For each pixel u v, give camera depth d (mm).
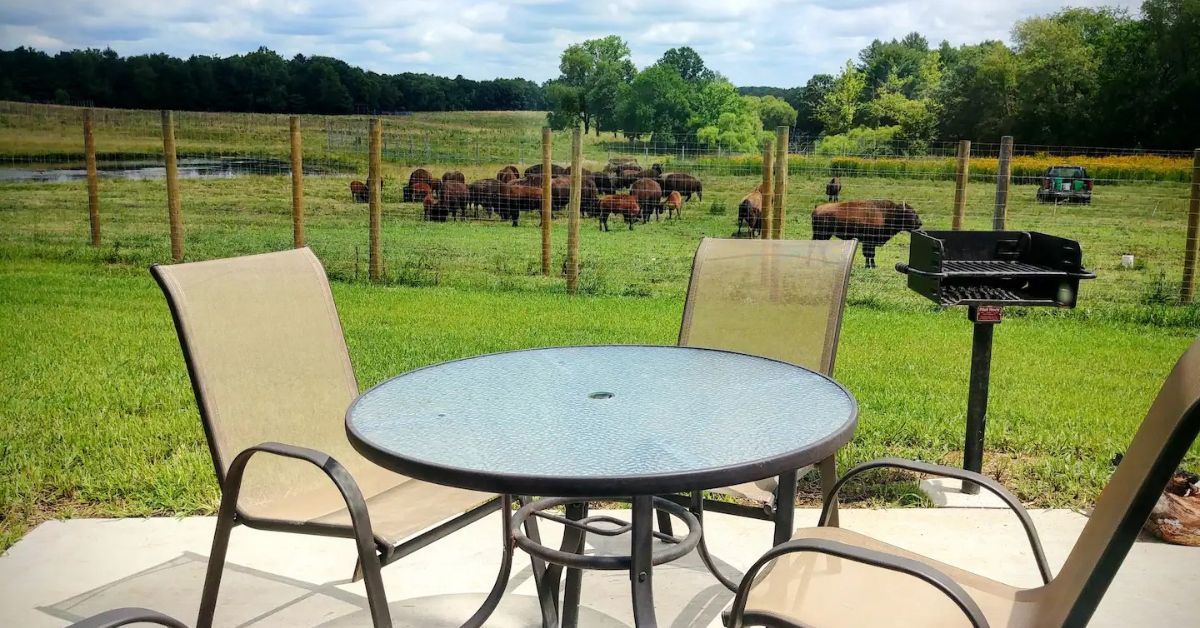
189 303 2707
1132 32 45031
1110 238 18312
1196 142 43438
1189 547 3525
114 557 3455
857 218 14703
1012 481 4316
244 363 2838
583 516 2828
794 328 3502
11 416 5328
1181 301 10211
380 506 2684
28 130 28188
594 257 15164
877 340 7996
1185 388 1676
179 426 5148
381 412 2461
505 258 14266
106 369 6555
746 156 39031
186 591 3180
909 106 57094
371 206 11508
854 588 2094
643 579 2248
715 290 3695
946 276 3836
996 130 48562
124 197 21547
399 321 8688
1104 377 6672
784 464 2027
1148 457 1724
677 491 1914
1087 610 1715
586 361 3072
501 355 3180
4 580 3250
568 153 41219
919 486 4211
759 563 1871
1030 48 47938
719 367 2969
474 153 36562
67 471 4359
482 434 2236
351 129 33781
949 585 1646
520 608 3088
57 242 14609
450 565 3412
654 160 33875
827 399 2545
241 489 2711
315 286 3209
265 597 3145
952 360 7172
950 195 26016
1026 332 8523
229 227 17672
